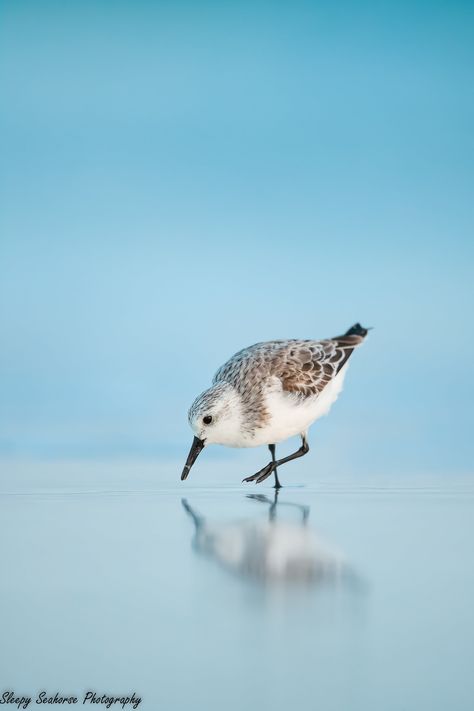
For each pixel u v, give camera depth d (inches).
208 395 606.5
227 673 260.5
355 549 387.5
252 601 314.8
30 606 309.7
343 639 282.0
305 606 308.8
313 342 652.1
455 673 260.5
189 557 374.0
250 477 582.9
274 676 259.0
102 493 542.9
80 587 330.3
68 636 283.9
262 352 629.6
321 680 256.5
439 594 322.0
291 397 608.7
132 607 308.0
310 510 485.4
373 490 556.1
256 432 610.9
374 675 259.6
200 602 312.7
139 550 386.3
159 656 270.2
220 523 447.2
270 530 428.5
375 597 318.7
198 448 610.9
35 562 366.0
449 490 555.5
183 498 528.7
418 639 282.7
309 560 368.2
